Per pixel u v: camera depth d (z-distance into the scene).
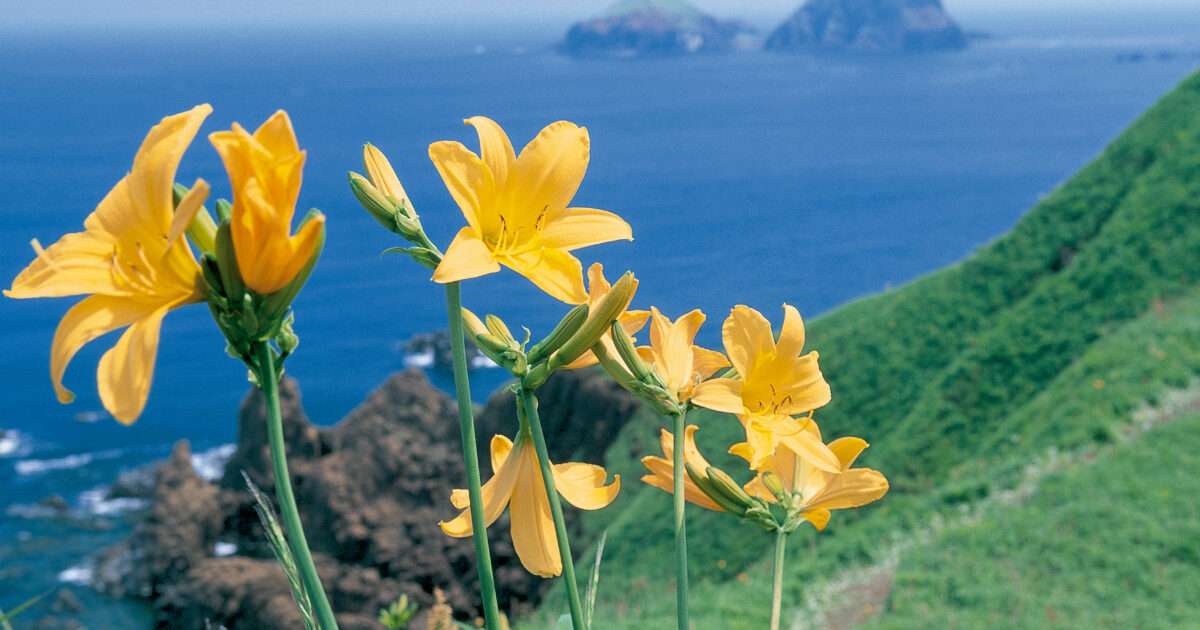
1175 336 23.84
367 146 1.34
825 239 150.38
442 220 143.62
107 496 54.75
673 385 1.51
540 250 1.41
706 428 33.72
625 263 137.88
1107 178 33.50
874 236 152.00
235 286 1.06
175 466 42.97
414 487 40.38
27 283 1.08
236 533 42.09
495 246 1.41
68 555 46.06
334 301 111.94
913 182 190.12
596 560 1.30
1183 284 27.45
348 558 38.62
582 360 1.46
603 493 1.46
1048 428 22.64
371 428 42.38
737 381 1.50
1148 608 14.34
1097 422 21.41
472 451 1.22
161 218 1.12
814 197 179.62
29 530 49.50
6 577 43.47
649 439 37.78
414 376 44.94
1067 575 15.73
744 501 1.55
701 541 28.08
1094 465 19.41
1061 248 32.66
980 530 18.25
